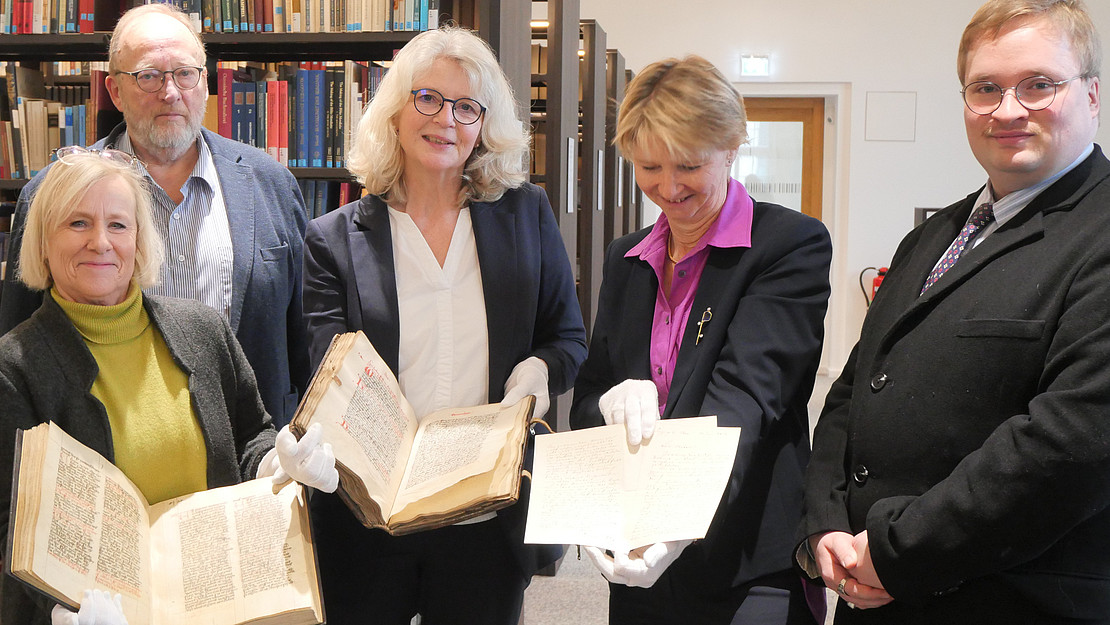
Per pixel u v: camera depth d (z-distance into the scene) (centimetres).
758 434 152
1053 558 129
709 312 164
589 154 489
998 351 131
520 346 185
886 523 135
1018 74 135
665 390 170
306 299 183
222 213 237
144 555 146
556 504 148
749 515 163
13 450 151
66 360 157
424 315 182
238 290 231
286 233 245
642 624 170
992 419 132
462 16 315
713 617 162
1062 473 118
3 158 342
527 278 185
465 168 188
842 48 852
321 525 177
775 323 159
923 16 839
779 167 895
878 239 866
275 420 240
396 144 182
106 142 244
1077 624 128
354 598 176
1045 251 132
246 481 175
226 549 150
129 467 162
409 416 174
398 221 184
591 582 370
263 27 314
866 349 157
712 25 870
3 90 346
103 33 314
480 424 166
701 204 161
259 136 323
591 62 487
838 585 146
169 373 171
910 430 140
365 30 309
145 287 174
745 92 875
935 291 143
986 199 150
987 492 123
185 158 239
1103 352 118
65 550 131
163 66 226
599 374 182
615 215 625
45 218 159
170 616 140
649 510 141
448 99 174
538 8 774
